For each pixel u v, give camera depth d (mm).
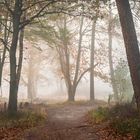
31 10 21688
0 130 14680
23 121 16547
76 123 18047
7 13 21297
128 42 14703
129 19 14789
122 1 14828
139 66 14594
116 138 11867
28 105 26125
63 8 20531
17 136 13695
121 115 15555
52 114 23328
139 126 12023
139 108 14562
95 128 14578
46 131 14641
